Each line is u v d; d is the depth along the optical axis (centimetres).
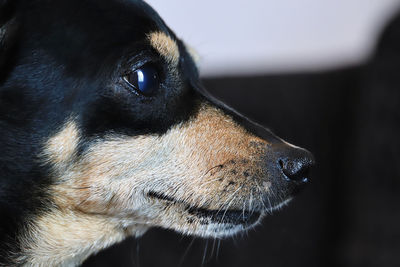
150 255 64
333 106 77
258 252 68
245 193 48
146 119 47
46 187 47
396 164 67
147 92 47
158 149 48
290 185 48
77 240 48
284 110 74
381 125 69
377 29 82
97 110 47
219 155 48
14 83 47
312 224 72
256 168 48
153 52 47
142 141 47
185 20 82
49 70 47
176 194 48
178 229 49
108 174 47
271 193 48
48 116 47
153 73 47
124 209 48
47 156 47
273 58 87
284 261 70
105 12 47
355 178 71
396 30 71
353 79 78
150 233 65
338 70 79
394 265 64
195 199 48
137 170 47
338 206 74
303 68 83
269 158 48
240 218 49
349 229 70
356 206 69
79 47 47
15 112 47
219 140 48
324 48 89
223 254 67
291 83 76
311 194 73
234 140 48
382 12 86
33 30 47
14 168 47
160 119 48
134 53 47
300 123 74
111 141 47
